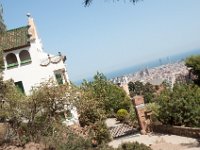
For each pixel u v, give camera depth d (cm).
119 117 3622
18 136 2269
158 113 2838
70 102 2589
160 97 2803
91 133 2614
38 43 3834
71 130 2405
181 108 2644
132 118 3150
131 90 6625
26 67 3438
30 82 3428
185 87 2795
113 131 2964
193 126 2614
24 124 2389
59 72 3475
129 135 2911
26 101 2384
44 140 2141
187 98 2662
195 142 2267
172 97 2711
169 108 2691
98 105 2923
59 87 2548
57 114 2538
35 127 2366
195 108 2628
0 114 2316
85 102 2705
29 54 3525
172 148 2241
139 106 2911
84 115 2783
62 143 1973
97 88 4066
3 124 2381
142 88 6397
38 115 2417
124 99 4122
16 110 2367
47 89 2464
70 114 2703
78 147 1931
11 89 2497
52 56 3466
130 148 1717
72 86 2694
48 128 2366
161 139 2545
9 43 3456
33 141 2255
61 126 2373
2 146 2206
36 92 2433
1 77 2506
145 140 2639
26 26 3631
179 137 2500
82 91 2723
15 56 3525
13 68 3434
